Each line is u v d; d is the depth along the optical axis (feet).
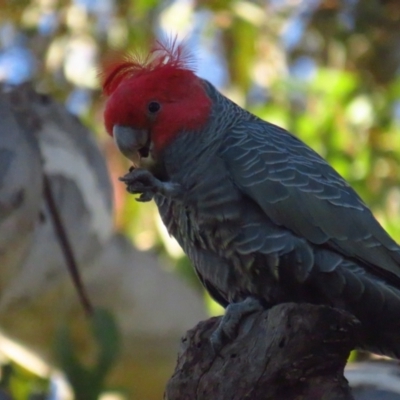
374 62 54.19
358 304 22.48
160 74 25.26
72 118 36.68
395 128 50.90
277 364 20.27
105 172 37.45
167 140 24.95
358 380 28.71
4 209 32.48
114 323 28.71
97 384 27.71
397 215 50.57
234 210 23.35
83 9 54.39
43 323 39.09
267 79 53.47
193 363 21.45
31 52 55.42
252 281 23.26
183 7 51.70
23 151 33.19
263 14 53.57
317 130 49.75
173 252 48.93
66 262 35.09
